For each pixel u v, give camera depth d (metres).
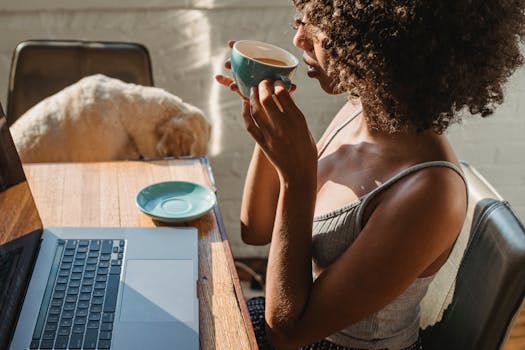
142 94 1.36
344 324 0.88
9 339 0.78
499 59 0.80
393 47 0.78
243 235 1.21
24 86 1.54
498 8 0.77
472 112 0.87
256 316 1.14
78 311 0.83
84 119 1.31
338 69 0.86
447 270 1.04
